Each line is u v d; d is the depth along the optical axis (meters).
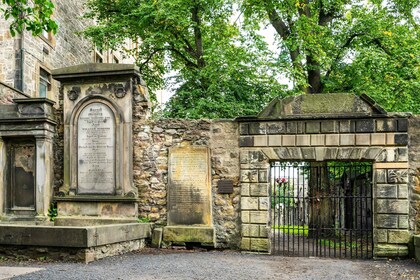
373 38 17.88
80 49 21.78
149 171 12.23
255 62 16.48
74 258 9.14
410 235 10.59
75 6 21.28
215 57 16.31
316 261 10.09
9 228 9.41
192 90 17.81
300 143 11.20
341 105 11.07
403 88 16.34
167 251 11.25
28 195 12.59
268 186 11.39
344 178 14.00
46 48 18.02
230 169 11.73
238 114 16.55
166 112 17.47
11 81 16.02
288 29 18.89
